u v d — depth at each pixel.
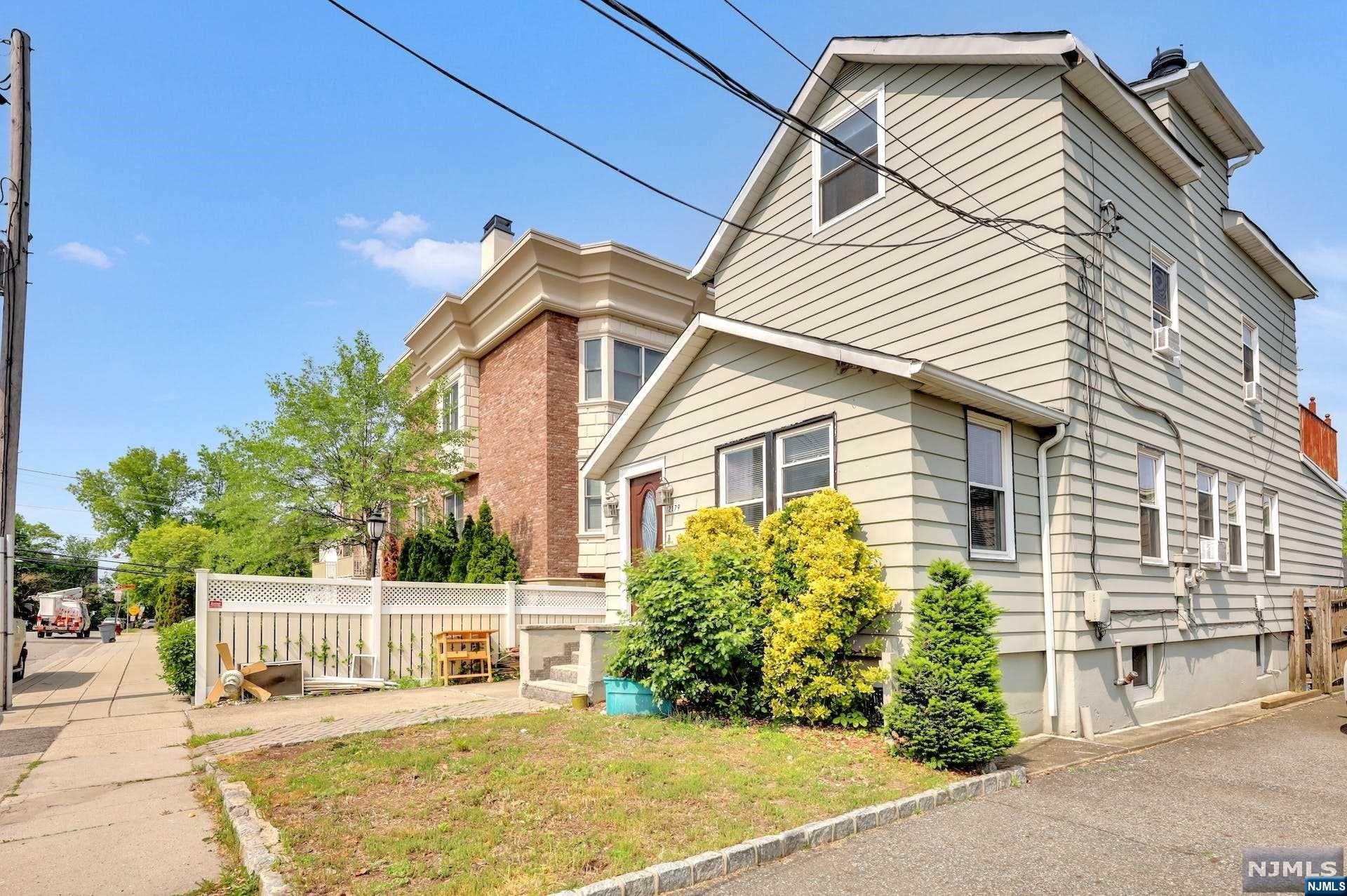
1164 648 10.28
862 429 8.19
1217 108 11.94
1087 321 9.16
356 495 16.62
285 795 5.78
